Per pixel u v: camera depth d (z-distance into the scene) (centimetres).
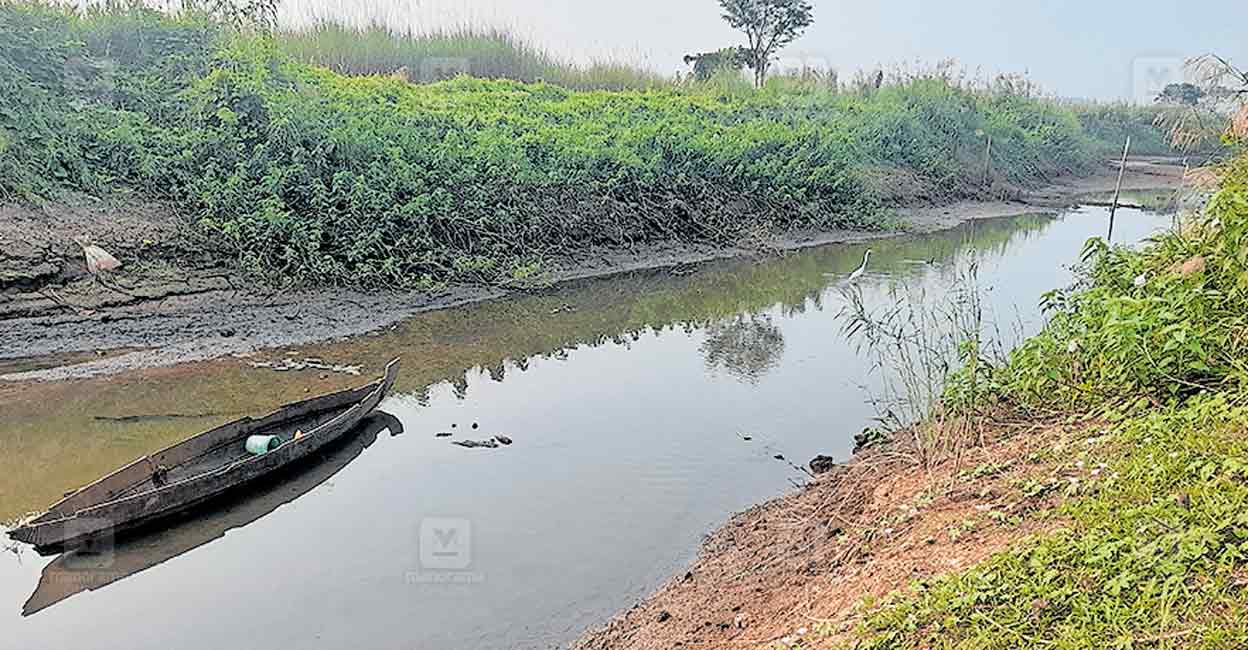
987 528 475
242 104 1416
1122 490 447
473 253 1490
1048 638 345
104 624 538
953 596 389
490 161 1592
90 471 746
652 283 1591
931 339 975
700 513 677
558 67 2650
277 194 1309
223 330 1122
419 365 1059
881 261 1822
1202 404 511
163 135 1328
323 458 771
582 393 966
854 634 400
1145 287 700
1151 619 336
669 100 2428
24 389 912
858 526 566
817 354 1121
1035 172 3266
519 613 547
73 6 1550
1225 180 721
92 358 1004
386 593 568
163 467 694
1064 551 396
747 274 1688
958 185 2808
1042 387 660
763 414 896
